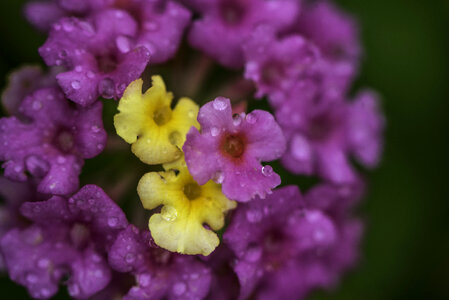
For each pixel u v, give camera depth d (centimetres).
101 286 10
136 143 10
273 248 11
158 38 10
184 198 10
